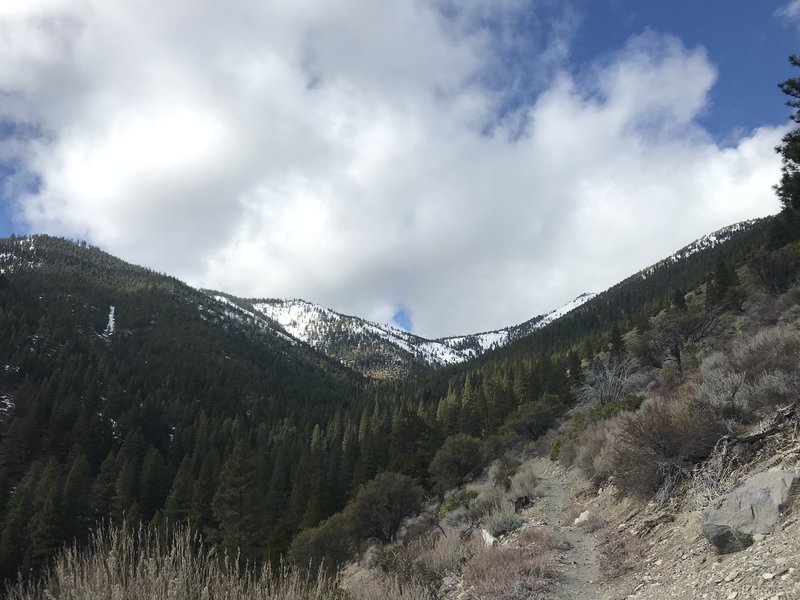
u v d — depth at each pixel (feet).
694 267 353.92
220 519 141.28
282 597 15.71
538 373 223.71
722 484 23.31
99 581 12.53
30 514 138.41
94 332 503.61
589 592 23.08
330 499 147.33
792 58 67.15
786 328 41.60
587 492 45.52
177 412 325.01
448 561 36.42
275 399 444.96
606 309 429.38
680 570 19.45
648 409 33.14
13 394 284.41
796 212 97.35
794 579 13.07
